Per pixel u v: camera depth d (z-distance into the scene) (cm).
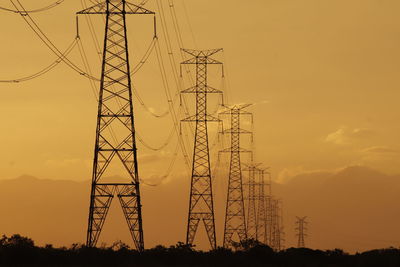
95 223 15888
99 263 15662
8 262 15338
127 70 16025
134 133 15962
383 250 19762
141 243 16262
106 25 15988
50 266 14800
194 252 18700
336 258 19938
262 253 19225
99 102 15900
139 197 16050
